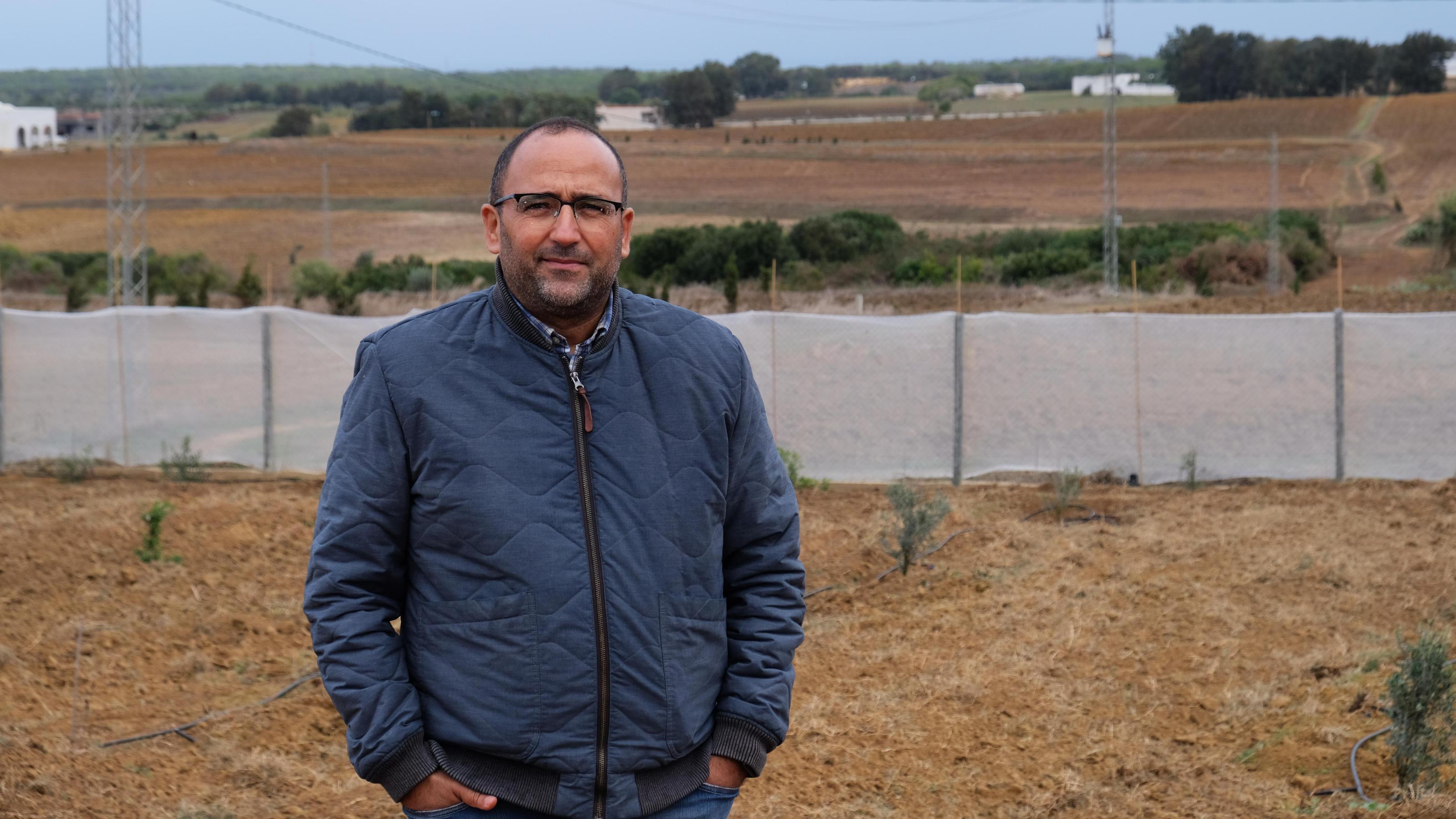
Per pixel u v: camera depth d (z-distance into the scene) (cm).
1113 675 627
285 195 7812
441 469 232
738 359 255
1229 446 1130
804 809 487
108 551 835
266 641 692
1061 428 1144
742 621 259
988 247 4962
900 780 517
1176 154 9212
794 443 1163
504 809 232
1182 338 1139
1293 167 8350
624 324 246
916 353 1152
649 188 8119
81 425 1236
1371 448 1119
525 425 235
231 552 852
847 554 866
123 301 2833
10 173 8975
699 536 242
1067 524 947
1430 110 10519
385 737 228
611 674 232
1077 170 8638
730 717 251
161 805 477
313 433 1223
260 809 481
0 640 661
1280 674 610
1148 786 506
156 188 8238
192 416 1232
